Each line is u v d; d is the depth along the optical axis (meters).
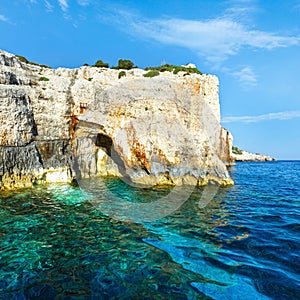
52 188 13.55
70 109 16.38
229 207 11.24
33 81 15.98
